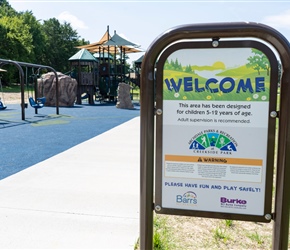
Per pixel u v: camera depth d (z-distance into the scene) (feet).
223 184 5.58
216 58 5.35
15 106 60.18
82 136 25.05
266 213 5.47
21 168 14.83
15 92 111.04
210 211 5.69
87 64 72.43
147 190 5.79
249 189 5.48
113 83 73.61
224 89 5.39
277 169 5.29
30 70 155.43
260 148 5.36
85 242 7.48
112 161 15.53
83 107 57.62
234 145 5.46
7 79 143.02
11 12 182.50
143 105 5.62
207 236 8.12
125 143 20.48
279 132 5.19
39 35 180.04
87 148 18.84
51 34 201.36
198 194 5.70
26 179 12.50
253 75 5.25
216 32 5.16
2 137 24.40
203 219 9.27
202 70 5.42
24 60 147.23
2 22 139.03
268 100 5.24
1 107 46.42
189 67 5.46
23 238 7.64
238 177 5.51
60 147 20.33
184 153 5.66
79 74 65.77
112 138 22.52
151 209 5.87
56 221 8.59
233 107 5.39
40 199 10.25
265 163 5.37
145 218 5.87
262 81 5.23
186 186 5.74
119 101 56.54
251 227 8.75
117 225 8.36
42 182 12.10
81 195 10.64
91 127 30.68
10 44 140.36
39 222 8.52
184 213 5.79
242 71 5.29
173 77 5.53
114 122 35.19
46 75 57.93
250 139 5.38
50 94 57.41
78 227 8.24
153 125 5.70
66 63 206.18
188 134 5.61
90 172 13.53
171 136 5.67
